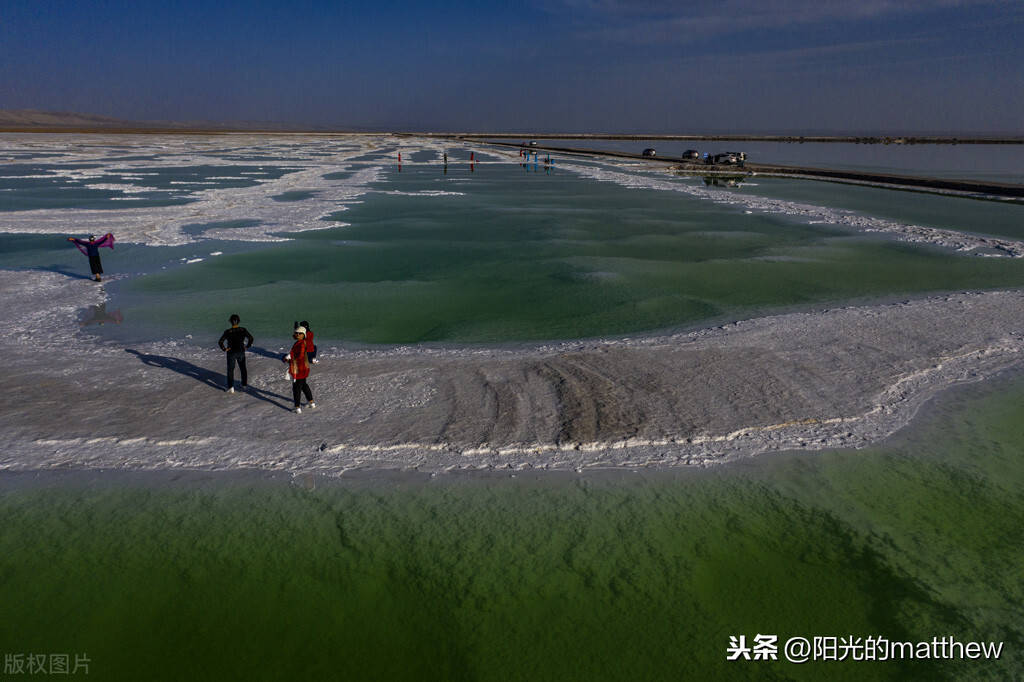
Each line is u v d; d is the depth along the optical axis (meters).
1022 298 16.55
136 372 10.95
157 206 34.31
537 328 14.48
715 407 9.62
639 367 11.16
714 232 28.67
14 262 20.89
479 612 5.86
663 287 18.50
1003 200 43.91
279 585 6.14
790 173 66.75
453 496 7.53
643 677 5.21
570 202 40.25
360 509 7.27
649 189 49.62
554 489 7.69
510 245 25.23
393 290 17.98
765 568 6.48
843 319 14.48
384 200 39.88
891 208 39.06
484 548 6.67
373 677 5.20
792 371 11.03
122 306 15.81
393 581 6.21
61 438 8.55
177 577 6.23
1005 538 6.96
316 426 9.00
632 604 5.98
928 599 6.09
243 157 83.38
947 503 7.56
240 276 19.41
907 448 8.74
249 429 8.91
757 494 7.67
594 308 16.23
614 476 7.97
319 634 5.61
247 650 5.45
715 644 5.55
